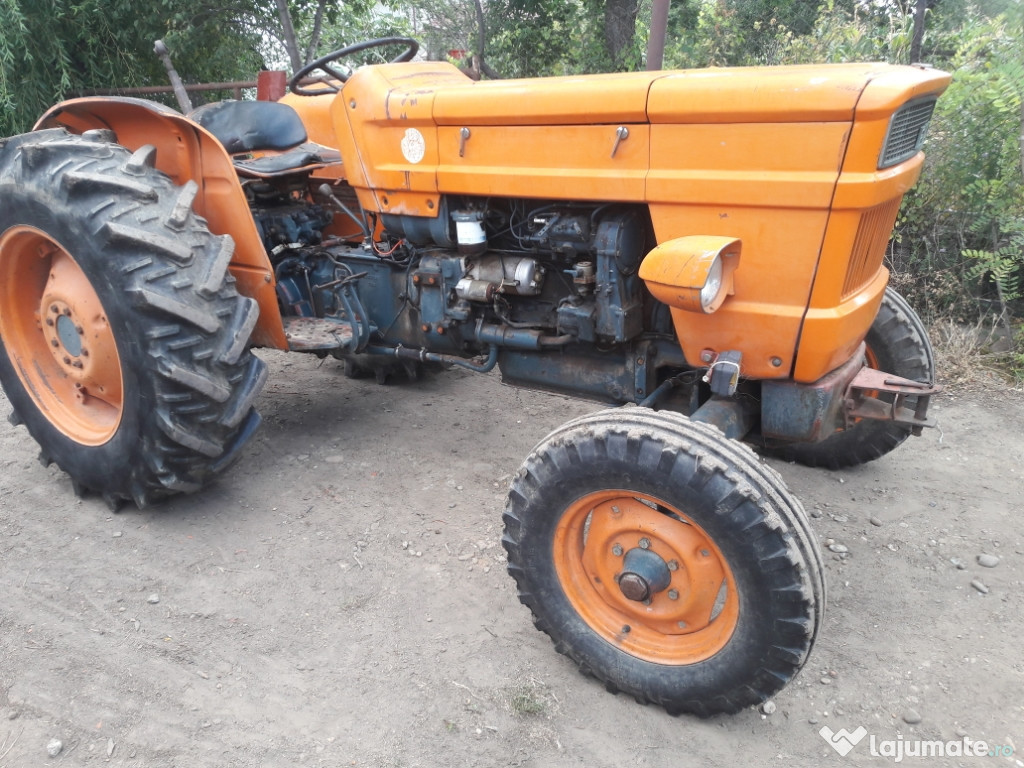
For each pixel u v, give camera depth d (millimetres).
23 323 3102
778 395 2309
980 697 2221
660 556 2092
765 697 2000
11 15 6191
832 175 1957
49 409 3057
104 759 1967
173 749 2000
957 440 3684
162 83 7758
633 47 7590
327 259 3514
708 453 1901
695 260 1986
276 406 4039
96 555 2762
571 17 8031
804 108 1936
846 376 2365
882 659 2369
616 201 2342
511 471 3432
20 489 3174
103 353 2807
